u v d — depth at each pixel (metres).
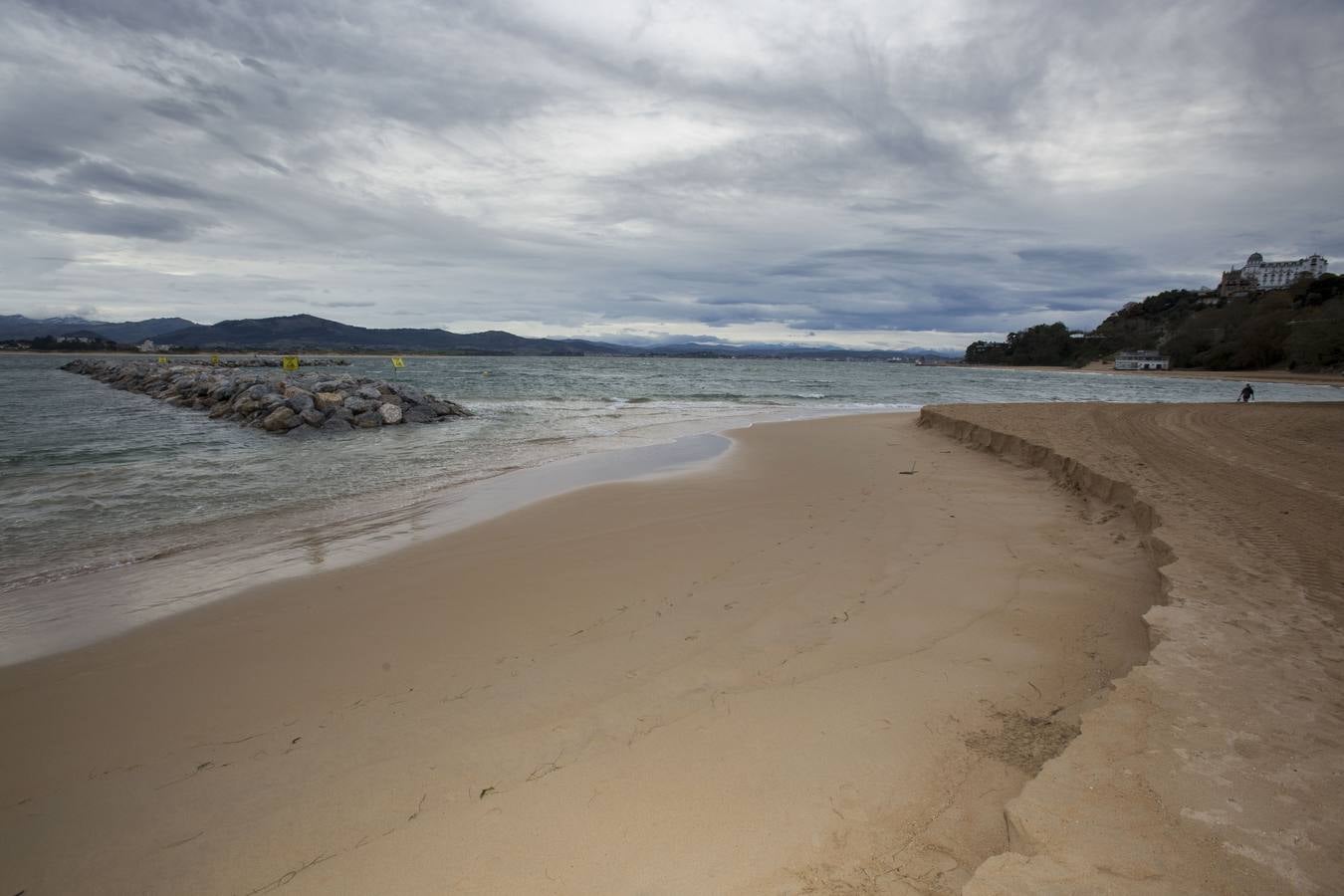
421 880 2.04
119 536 6.49
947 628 3.86
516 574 5.12
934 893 1.86
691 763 2.58
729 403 27.23
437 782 2.54
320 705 3.19
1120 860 1.80
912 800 2.29
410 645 3.86
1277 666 2.95
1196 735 2.40
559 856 2.11
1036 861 1.81
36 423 16.55
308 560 5.65
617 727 2.88
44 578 5.24
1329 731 2.42
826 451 12.20
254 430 15.61
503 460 11.25
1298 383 60.34
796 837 2.13
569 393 31.31
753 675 3.32
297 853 2.20
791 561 5.27
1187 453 9.91
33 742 2.95
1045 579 4.71
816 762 2.54
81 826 2.38
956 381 58.91
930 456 11.56
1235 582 4.08
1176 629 3.37
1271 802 2.02
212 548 6.07
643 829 2.21
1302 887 1.68
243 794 2.52
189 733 2.98
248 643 3.95
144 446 12.70
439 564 5.45
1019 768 2.44
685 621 4.09
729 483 8.92
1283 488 7.08
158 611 4.50
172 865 2.18
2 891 2.09
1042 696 3.01
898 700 3.00
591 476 9.60
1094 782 2.14
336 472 10.02
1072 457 9.09
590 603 4.46
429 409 18.86
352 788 2.52
